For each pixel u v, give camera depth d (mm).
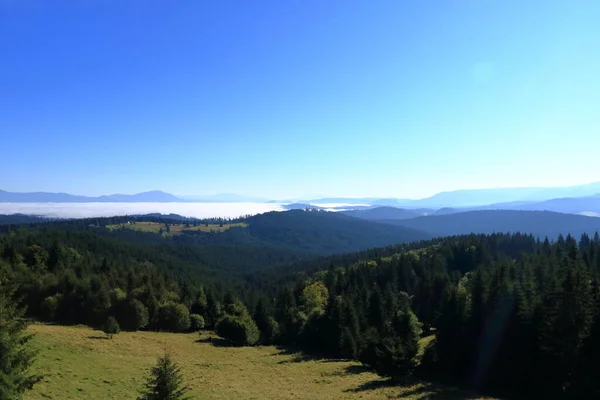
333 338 69938
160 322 89812
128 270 112062
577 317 39562
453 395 41031
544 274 70125
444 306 55906
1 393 18766
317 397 39781
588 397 37375
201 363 54750
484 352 48844
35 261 108750
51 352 45094
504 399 40875
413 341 49406
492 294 51906
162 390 19641
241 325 78625
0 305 20562
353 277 117125
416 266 122375
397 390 43031
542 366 41531
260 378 48188
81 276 96750
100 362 45438
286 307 95812
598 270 66000
